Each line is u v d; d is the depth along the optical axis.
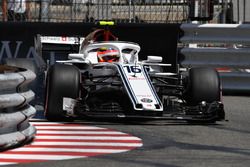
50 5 40.97
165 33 38.12
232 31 37.84
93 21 40.25
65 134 22.02
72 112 24.53
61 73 25.02
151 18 40.94
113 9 41.50
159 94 27.41
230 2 42.28
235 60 37.75
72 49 35.09
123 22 39.44
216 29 37.88
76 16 41.19
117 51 27.91
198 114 25.38
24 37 38.41
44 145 19.75
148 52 38.22
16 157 17.80
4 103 18.22
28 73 20.47
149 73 27.83
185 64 38.00
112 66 26.23
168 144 20.36
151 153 18.72
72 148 19.33
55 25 38.09
